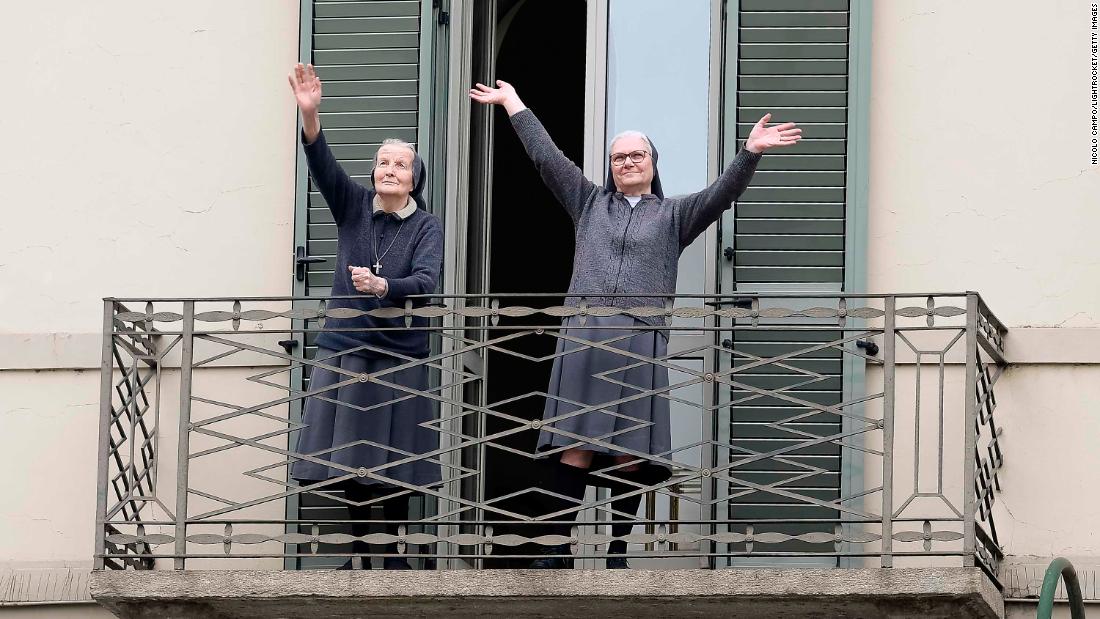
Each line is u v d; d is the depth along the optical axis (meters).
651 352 21.89
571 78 27.00
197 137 24.20
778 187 23.25
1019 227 23.31
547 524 21.91
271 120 24.20
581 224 22.22
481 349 23.98
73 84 24.38
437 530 22.98
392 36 23.88
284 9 24.41
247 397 23.61
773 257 23.17
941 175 23.45
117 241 24.02
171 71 24.34
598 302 21.89
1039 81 23.55
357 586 21.20
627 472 22.05
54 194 24.16
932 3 23.77
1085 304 23.11
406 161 22.34
